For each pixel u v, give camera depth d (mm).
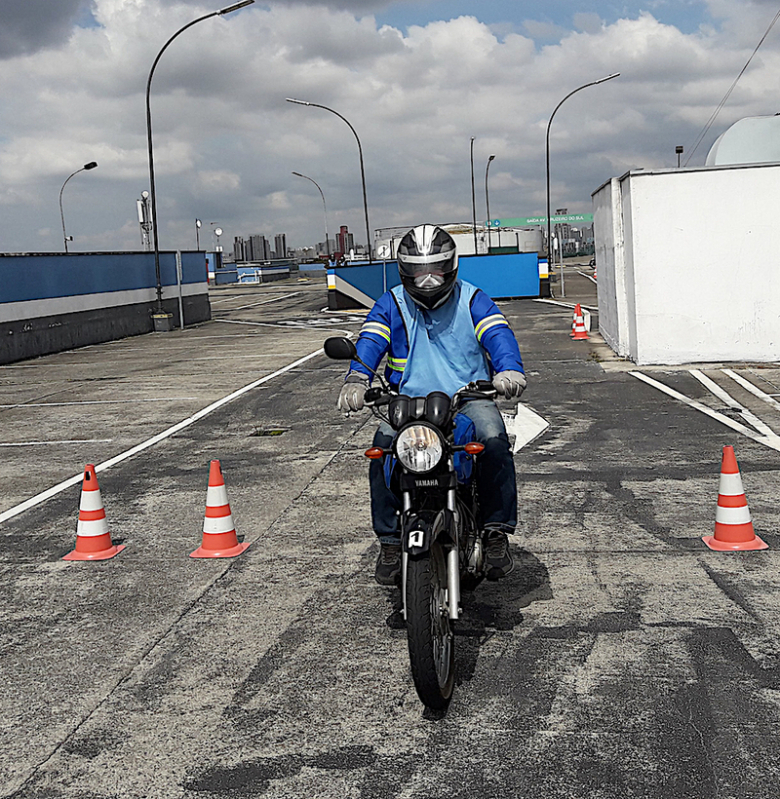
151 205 30797
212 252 90812
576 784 3365
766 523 6578
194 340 26953
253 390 15070
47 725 4051
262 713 4055
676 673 4234
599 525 6691
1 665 4746
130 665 4656
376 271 41469
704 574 5570
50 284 24688
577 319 20906
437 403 3934
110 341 28000
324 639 4855
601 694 4059
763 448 9023
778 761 3455
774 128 20438
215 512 6523
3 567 6457
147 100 30750
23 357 23250
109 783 3545
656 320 15453
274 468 9211
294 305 43344
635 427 10359
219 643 4879
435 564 4004
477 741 3713
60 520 7668
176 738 3871
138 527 7312
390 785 3426
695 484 7754
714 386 13125
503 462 4645
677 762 3479
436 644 3924
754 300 15164
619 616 4953
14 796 3484
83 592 5836
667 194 15062
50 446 11086
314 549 6477
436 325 4688
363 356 4594
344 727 3887
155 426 12117
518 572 5734
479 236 54875
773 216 14867
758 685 4082
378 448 4301
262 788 3451
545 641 4660
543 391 13312
